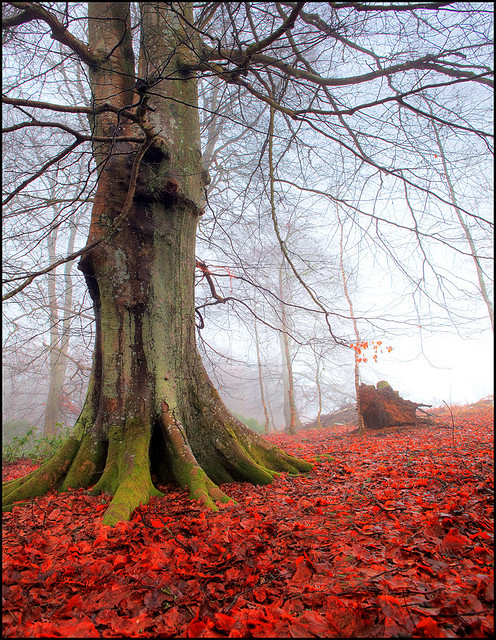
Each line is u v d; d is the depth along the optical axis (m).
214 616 1.86
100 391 5.18
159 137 5.39
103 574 2.36
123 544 2.81
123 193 5.46
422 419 11.37
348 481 4.70
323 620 1.75
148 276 5.29
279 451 5.62
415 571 2.15
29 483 4.55
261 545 2.63
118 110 3.79
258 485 4.79
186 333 5.53
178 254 5.59
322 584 2.11
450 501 3.24
